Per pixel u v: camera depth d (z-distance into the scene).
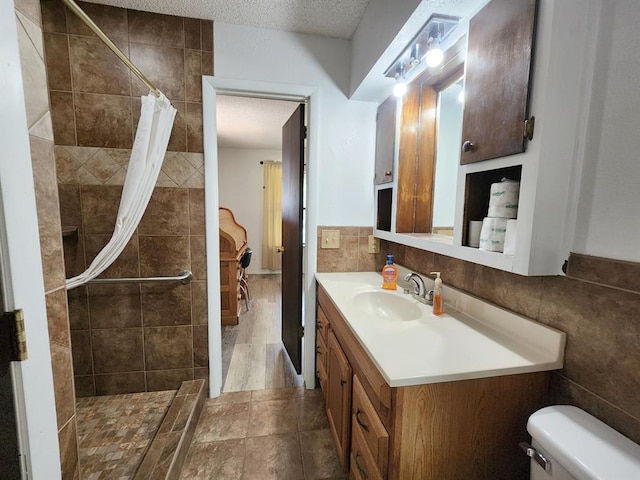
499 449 0.87
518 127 0.78
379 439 0.85
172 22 1.59
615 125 0.71
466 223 1.03
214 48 1.64
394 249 1.91
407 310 1.39
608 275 0.73
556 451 0.66
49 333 0.70
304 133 1.91
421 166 1.57
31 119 0.65
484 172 1.02
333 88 1.80
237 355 2.45
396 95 1.47
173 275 1.77
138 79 1.59
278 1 1.46
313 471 1.38
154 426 1.54
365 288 1.60
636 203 0.68
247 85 1.69
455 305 1.30
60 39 1.51
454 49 1.18
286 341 2.44
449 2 0.95
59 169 1.58
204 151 1.71
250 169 5.21
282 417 1.73
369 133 1.87
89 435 1.47
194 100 1.66
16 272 0.57
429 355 0.89
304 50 1.74
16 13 0.60
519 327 0.99
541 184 0.76
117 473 1.25
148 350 1.81
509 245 0.84
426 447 0.82
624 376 0.71
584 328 0.80
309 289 1.92
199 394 1.75
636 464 0.61
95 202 1.63
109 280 1.66
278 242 5.34
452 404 0.82
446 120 1.43
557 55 0.72
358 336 1.02
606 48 0.72
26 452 0.60
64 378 0.76
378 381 0.88
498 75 0.84
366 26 1.50
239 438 1.57
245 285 3.76
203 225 1.77
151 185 1.45
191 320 1.83
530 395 0.87
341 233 1.92
